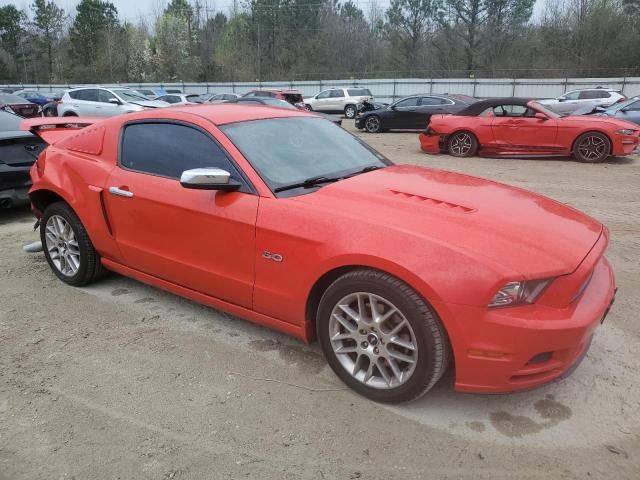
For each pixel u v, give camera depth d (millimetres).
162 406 2832
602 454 2482
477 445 2541
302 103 26078
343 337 2879
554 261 2514
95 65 71375
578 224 3004
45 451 2508
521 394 2936
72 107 18922
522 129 11719
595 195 8016
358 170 3572
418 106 19578
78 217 4117
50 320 3801
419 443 2555
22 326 3711
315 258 2801
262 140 3428
